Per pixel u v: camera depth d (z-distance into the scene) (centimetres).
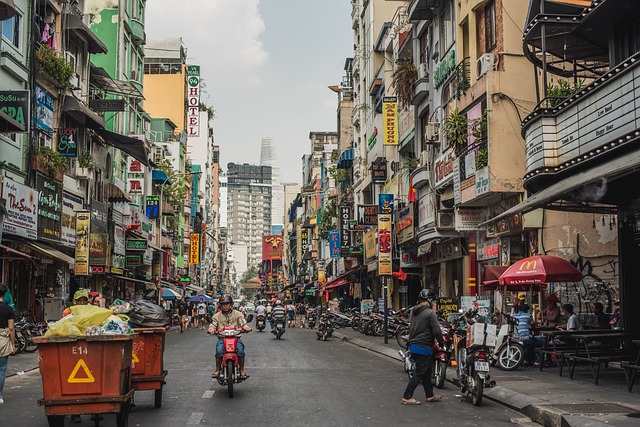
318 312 4469
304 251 9525
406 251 3538
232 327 1234
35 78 2427
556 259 1650
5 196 2045
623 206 1526
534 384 1299
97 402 826
